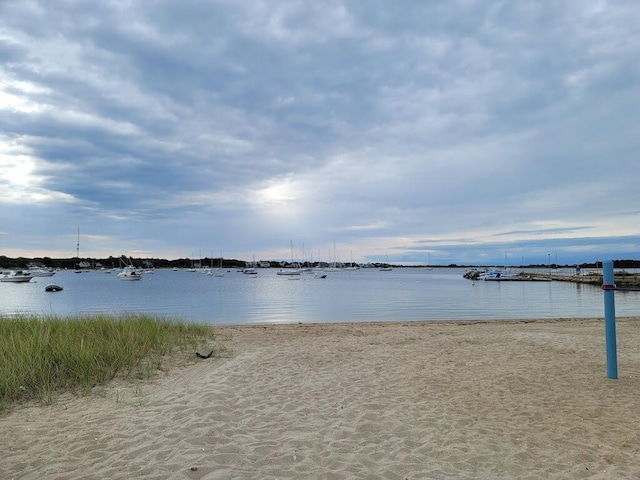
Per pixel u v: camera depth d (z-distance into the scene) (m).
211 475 3.67
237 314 27.02
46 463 3.93
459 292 53.09
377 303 35.88
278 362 8.83
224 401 5.93
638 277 58.16
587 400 6.04
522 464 4.08
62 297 45.00
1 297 45.50
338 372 7.95
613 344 7.20
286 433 4.81
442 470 3.94
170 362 8.53
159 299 41.03
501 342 11.30
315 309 30.22
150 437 4.55
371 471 3.90
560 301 38.16
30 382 6.41
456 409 5.75
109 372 7.27
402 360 9.05
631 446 4.45
